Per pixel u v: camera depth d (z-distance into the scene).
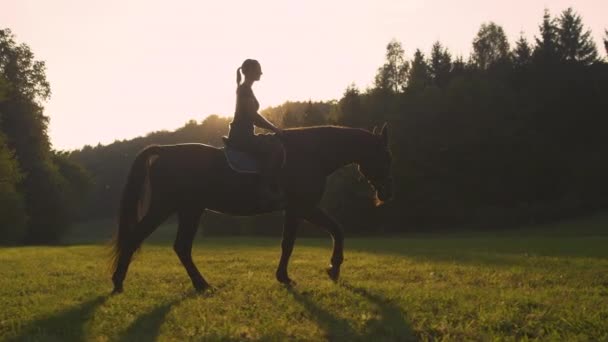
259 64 9.08
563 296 8.15
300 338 5.76
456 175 61.22
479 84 64.31
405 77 80.44
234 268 13.59
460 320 6.43
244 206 9.03
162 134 139.25
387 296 8.05
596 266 12.82
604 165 57.34
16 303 8.08
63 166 62.53
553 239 31.36
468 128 61.44
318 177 9.33
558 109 64.50
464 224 58.44
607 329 5.83
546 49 69.31
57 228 54.94
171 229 87.12
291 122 75.12
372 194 57.56
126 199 8.77
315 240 41.03
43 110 51.53
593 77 65.31
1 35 49.28
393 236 54.66
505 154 61.56
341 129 9.67
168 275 11.35
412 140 61.28
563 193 60.38
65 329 6.35
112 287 9.67
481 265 13.70
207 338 5.75
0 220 43.22
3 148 43.56
